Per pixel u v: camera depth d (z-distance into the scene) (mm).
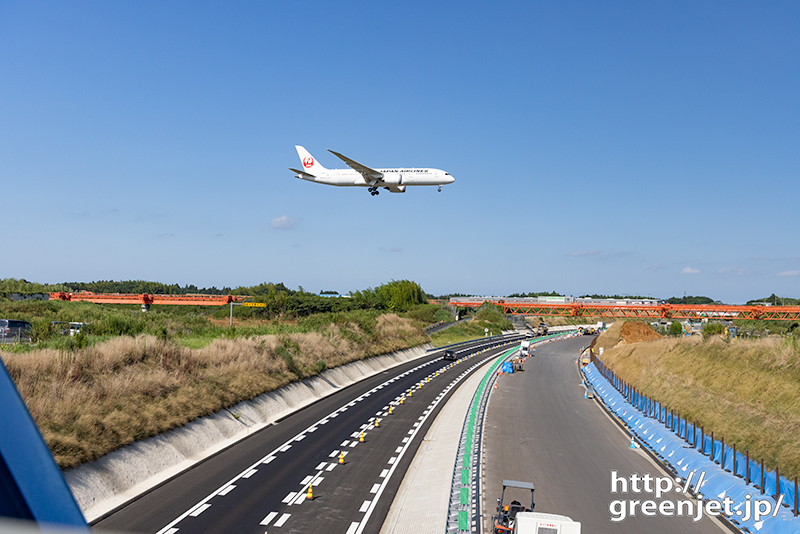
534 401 49781
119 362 30875
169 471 25531
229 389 35938
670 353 52719
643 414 39719
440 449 31812
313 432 34469
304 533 19766
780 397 32375
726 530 21172
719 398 36500
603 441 35219
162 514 20594
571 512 22703
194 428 30141
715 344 46438
